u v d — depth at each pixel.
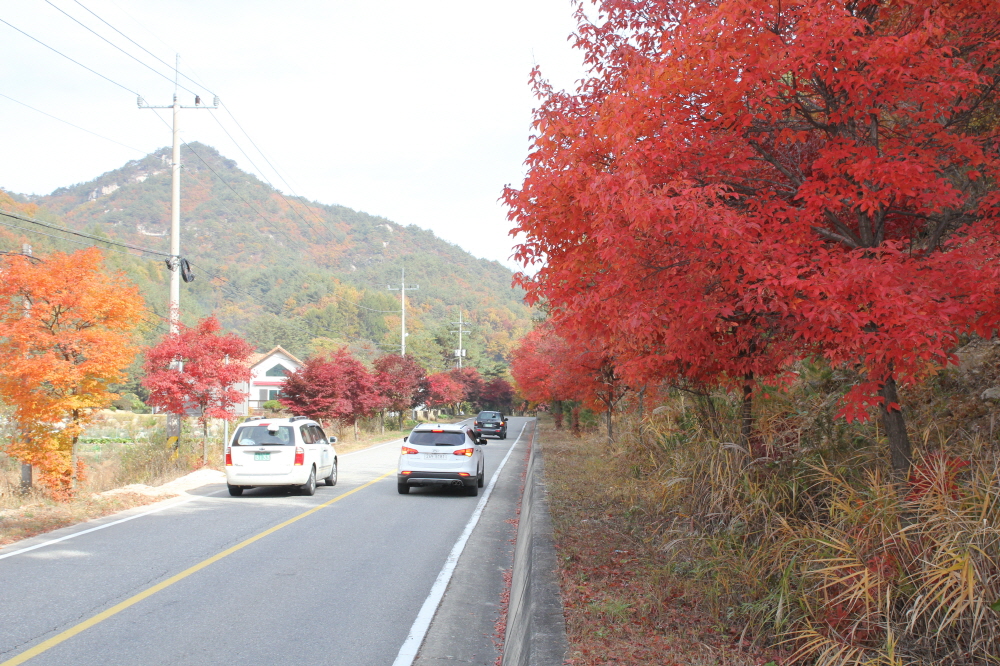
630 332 5.71
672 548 6.70
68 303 15.35
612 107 5.76
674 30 5.91
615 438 17.41
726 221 4.59
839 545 4.63
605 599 5.36
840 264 4.59
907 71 4.66
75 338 15.38
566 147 6.39
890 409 5.17
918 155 5.16
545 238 6.43
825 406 7.41
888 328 4.28
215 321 20.81
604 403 18.78
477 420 41.94
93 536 10.01
